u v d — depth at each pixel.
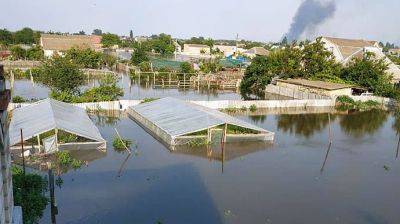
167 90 63.94
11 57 87.50
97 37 144.38
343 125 41.72
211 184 23.12
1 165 10.55
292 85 62.75
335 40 79.12
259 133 33.38
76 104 40.75
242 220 18.92
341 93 56.59
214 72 80.00
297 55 66.31
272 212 19.89
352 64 65.19
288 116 45.34
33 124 28.61
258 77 64.38
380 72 59.00
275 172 25.72
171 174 24.44
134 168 25.19
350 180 24.91
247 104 47.12
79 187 21.84
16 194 18.05
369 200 21.97
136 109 39.97
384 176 25.95
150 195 21.27
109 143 30.44
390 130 40.06
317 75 65.75
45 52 94.88
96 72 75.75
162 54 134.75
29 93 53.66
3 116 10.45
